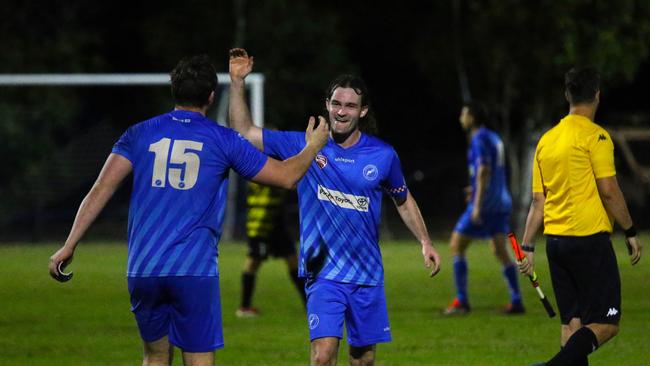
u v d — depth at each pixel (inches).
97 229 3056.1
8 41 3297.2
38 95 3216.0
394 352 1108.5
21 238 3016.7
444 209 3627.0
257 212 1405.0
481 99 3403.1
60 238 3019.2
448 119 3870.6
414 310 1460.4
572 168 833.5
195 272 692.7
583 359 808.9
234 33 3408.0
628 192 3284.9
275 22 3368.6
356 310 781.9
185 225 693.3
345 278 775.7
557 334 1234.0
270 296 1641.2
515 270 1417.3
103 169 701.9
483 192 1374.3
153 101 3511.3
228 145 703.1
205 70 714.8
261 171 701.9
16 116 3134.8
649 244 2578.7
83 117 3420.3
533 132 3376.0
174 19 3405.5
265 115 3383.4
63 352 1121.4
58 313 1433.3
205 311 698.8
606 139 835.4
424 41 3440.0
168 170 695.1
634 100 3897.6
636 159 3324.3
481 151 1378.0
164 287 692.1
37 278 1872.5
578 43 3149.6
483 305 1515.7
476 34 3282.5
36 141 3105.3
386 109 3850.9
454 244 1418.6
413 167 3767.2
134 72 3558.1
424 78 3754.9
